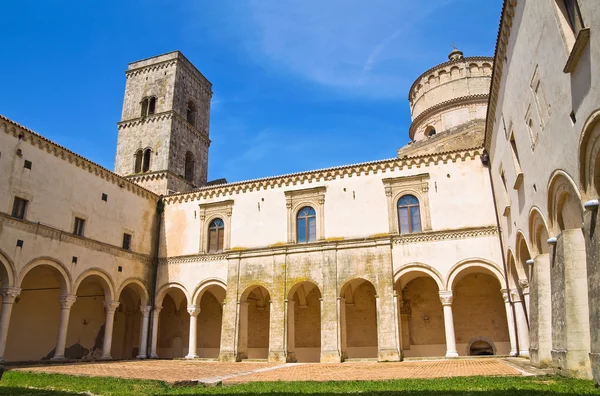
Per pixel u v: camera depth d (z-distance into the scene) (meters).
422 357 31.72
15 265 27.69
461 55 45.50
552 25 14.58
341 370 23.34
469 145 36.59
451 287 30.98
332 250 33.66
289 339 33.25
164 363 30.97
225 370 24.45
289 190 37.16
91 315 38.75
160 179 44.31
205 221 39.47
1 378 20.12
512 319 29.17
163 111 47.22
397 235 32.91
